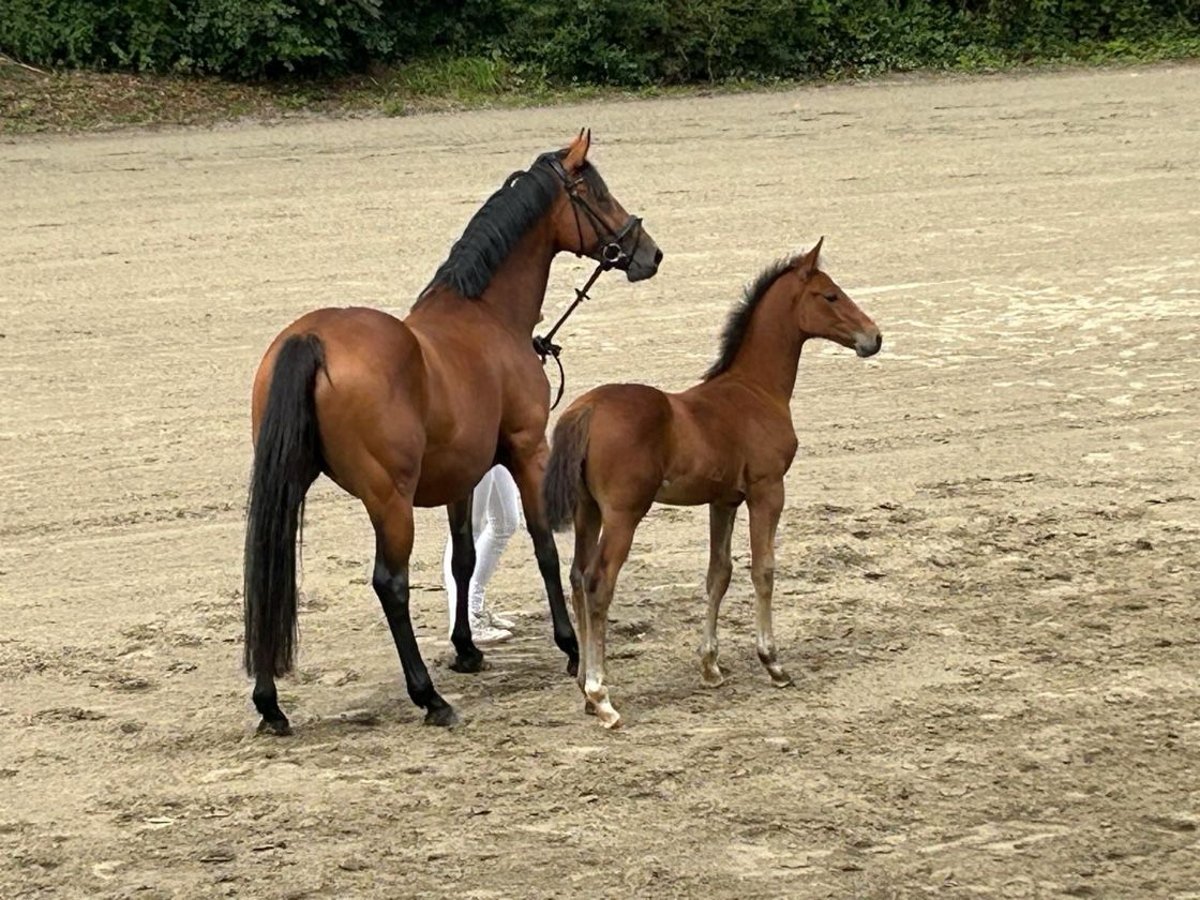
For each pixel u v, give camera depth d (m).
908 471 10.61
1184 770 6.31
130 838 5.90
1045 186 19.53
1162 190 19.16
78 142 22.91
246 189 19.98
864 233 17.45
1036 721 6.80
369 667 7.70
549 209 7.71
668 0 27.72
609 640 7.92
